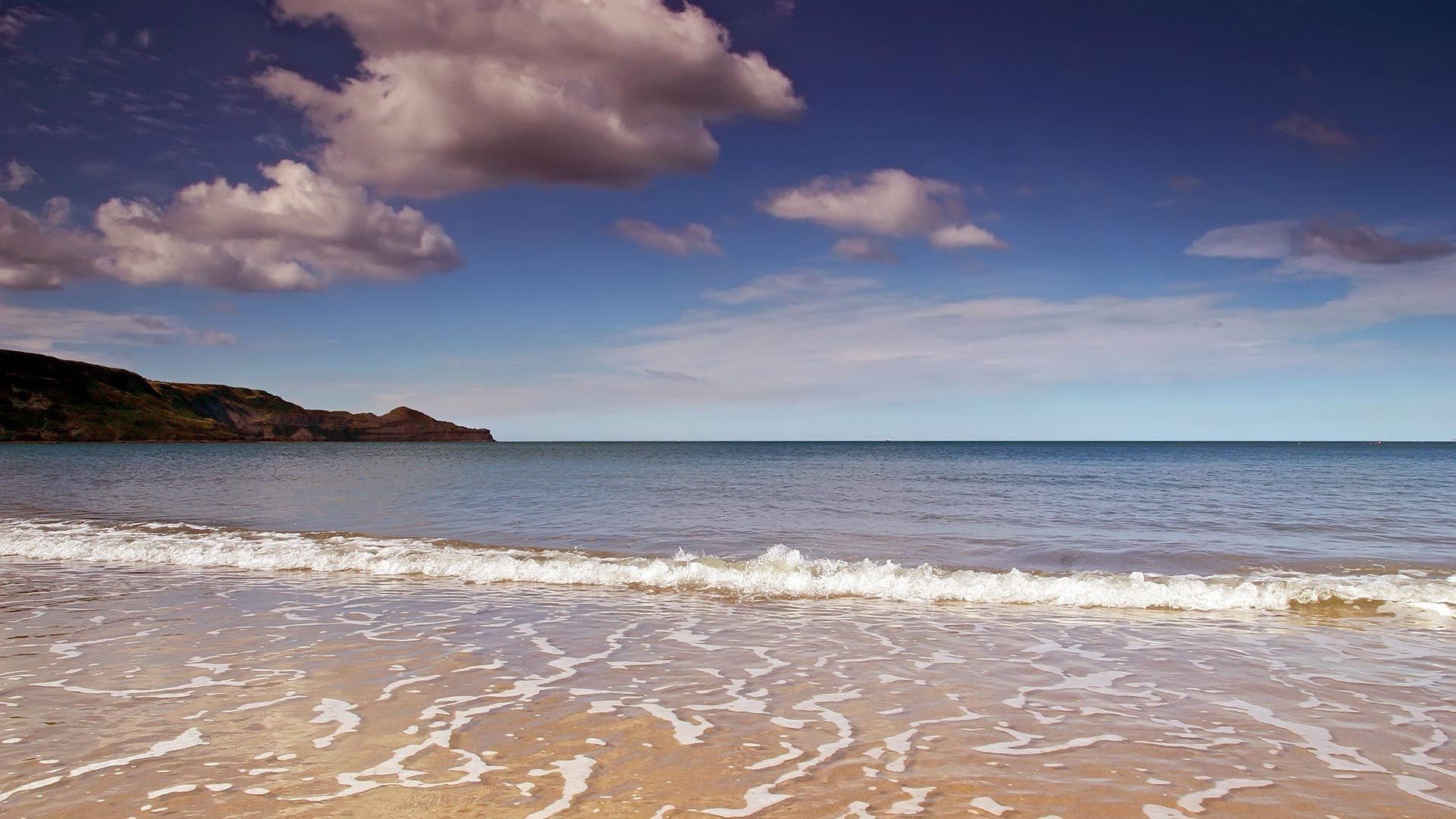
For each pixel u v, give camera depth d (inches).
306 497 1125.7
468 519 851.4
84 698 252.5
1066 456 4020.7
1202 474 1995.6
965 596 464.4
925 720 237.9
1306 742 221.9
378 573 534.6
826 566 522.3
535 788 182.5
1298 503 1109.1
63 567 550.0
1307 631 379.6
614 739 218.2
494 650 324.5
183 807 170.1
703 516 903.1
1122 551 647.1
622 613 406.9
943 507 1023.0
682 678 284.2
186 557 583.8
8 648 319.3
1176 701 262.2
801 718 238.8
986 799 179.2
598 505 1027.9
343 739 215.5
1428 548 673.0
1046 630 376.5
